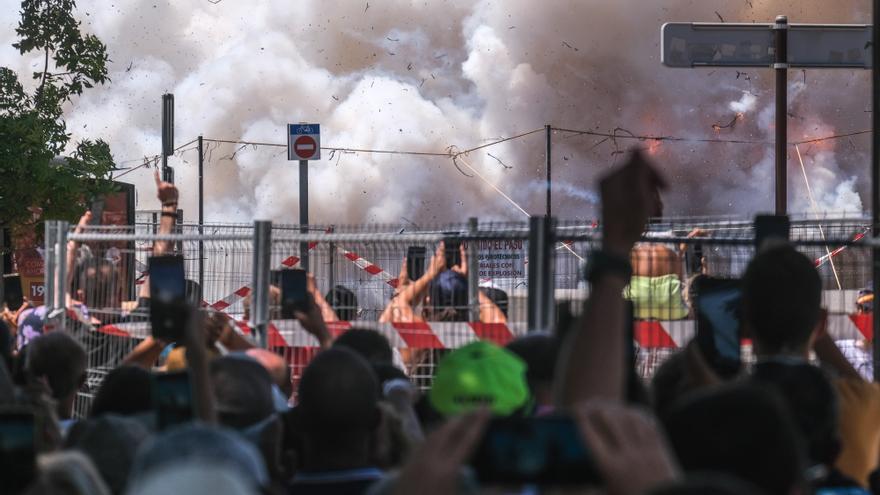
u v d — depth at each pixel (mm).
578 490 7473
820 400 12680
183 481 6594
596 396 9148
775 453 7879
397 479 7367
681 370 15703
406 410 16938
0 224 60062
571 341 9453
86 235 31672
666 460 7188
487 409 7543
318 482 12516
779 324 13031
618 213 9602
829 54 47094
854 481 13047
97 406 15516
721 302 17906
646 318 28531
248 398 15117
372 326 28969
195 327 12438
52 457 9242
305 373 12945
